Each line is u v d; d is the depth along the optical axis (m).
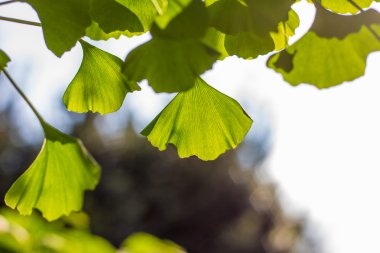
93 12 0.34
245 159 7.48
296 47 0.34
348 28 0.33
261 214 6.28
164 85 0.28
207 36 0.30
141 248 0.86
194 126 0.40
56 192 0.48
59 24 0.35
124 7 0.34
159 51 0.27
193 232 5.74
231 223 5.91
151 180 5.66
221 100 0.39
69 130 6.07
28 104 0.45
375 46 0.33
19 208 0.47
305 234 8.91
